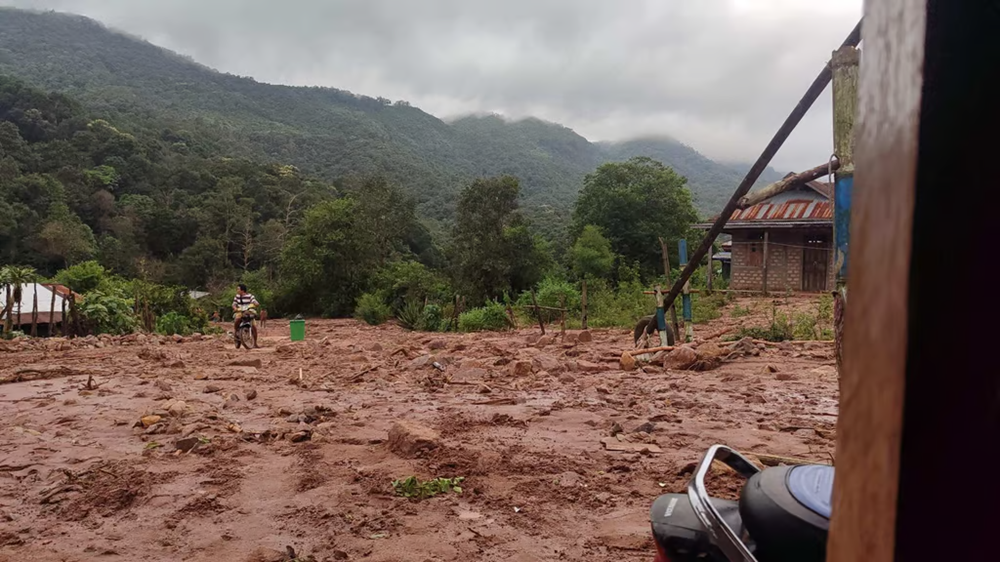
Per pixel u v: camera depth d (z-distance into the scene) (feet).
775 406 24.67
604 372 34.65
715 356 35.73
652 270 156.76
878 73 2.10
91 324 77.36
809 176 26.96
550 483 15.64
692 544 5.29
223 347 58.95
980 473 1.94
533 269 144.15
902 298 1.86
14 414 25.84
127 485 16.16
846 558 2.14
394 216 200.23
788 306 73.10
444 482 15.53
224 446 19.53
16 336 67.36
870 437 2.03
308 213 168.66
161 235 256.11
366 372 35.53
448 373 34.99
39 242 218.79
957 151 1.96
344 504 14.53
